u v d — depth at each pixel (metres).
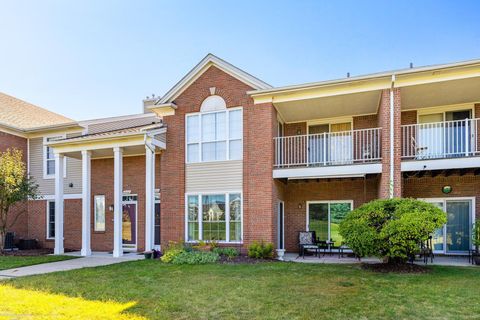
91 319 5.68
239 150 13.41
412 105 13.59
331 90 12.30
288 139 15.40
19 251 16.16
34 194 16.22
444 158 11.22
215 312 5.96
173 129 14.39
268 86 13.09
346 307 6.15
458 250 13.10
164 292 7.35
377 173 11.96
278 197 13.95
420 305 6.22
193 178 13.94
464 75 10.80
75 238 17.34
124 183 16.75
